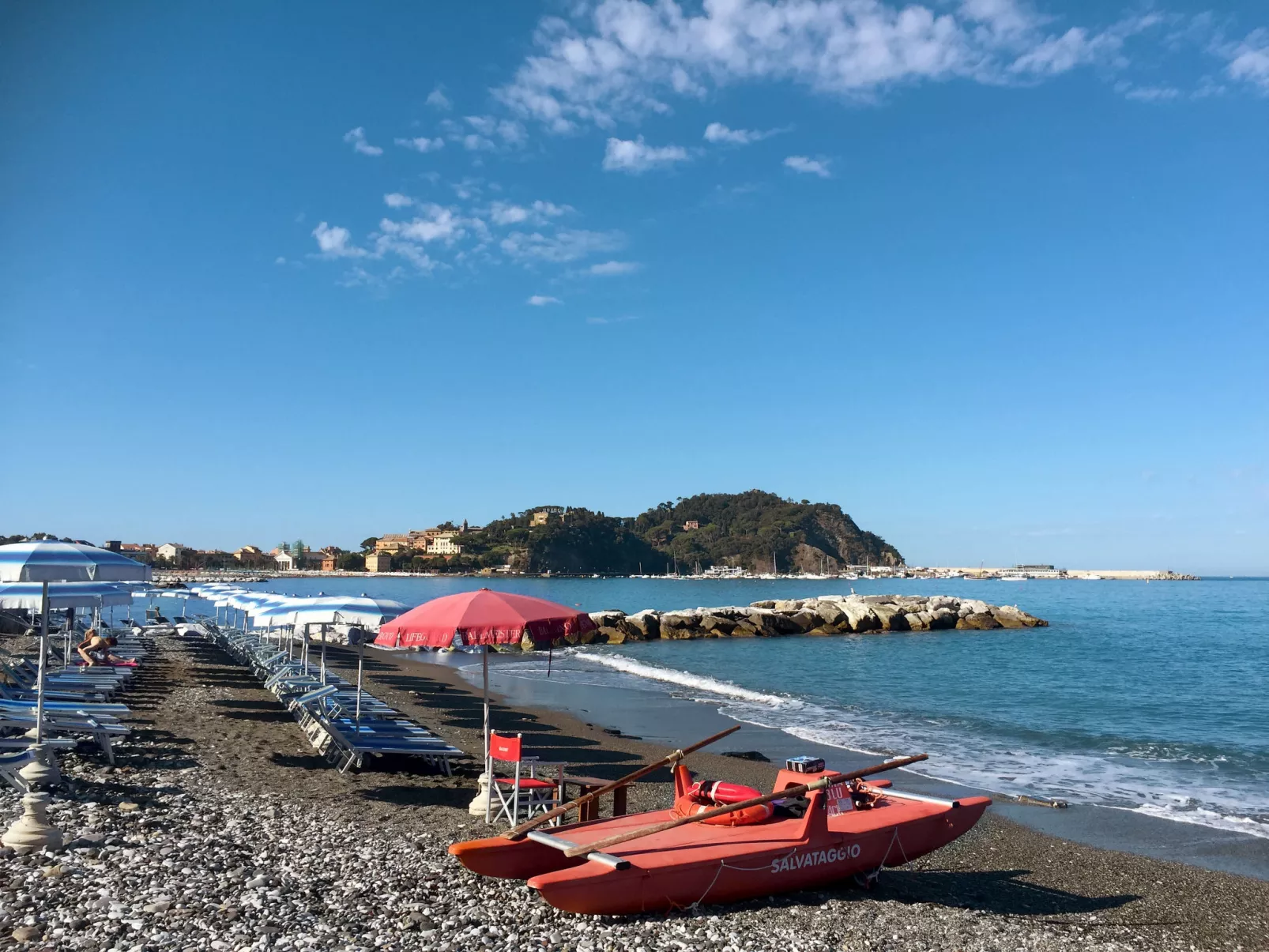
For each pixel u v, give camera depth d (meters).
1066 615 88.50
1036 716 25.06
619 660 40.78
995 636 60.28
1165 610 97.81
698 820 8.25
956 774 16.72
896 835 8.73
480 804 10.37
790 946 6.99
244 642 28.47
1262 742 20.94
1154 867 10.85
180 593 30.08
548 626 9.39
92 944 5.99
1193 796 15.20
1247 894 9.87
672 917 7.41
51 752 10.02
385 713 16.67
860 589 192.62
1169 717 25.03
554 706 24.89
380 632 9.71
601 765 15.91
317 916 6.82
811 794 8.22
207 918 6.55
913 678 35.38
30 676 17.22
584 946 6.68
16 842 7.71
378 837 9.22
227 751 13.60
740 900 7.84
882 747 19.39
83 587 17.34
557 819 10.04
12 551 8.62
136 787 10.57
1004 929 7.93
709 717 23.19
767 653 47.28
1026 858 11.03
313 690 17.19
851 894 8.45
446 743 13.75
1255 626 70.44
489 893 7.64
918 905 8.41
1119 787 15.86
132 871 7.40
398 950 6.35
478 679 31.45
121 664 22.06
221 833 8.84
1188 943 8.28
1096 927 8.52
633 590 181.38
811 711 25.08
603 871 7.13
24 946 5.89
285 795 10.95
